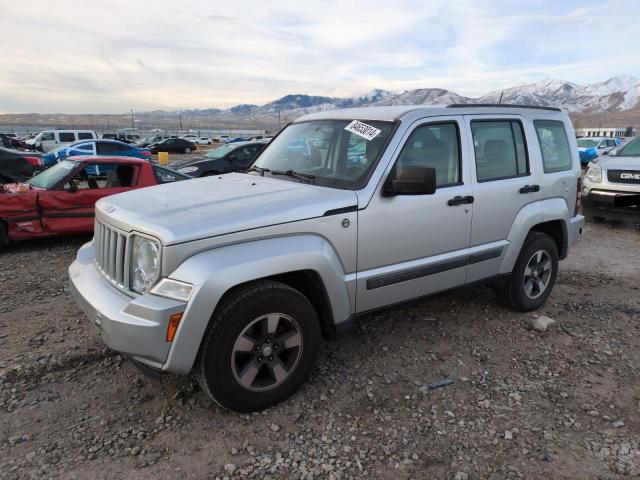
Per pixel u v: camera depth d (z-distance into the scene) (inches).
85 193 306.5
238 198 129.7
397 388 136.9
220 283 108.9
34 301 200.8
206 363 112.8
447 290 161.5
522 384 140.0
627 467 106.2
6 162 523.5
